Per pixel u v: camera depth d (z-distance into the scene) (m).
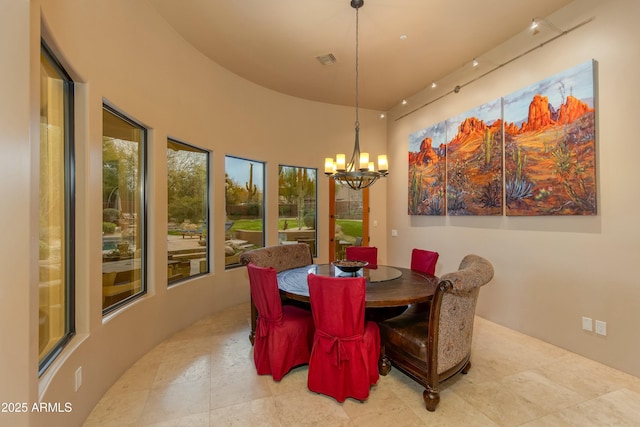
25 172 1.24
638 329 2.47
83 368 1.98
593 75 2.71
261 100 4.77
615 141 2.59
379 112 5.91
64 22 1.80
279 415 2.07
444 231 4.52
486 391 2.32
